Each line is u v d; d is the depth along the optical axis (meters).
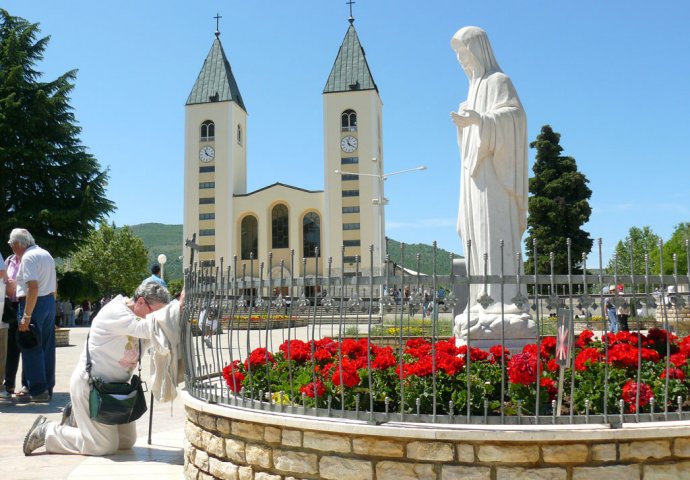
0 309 9.50
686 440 4.46
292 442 4.91
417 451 4.49
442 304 5.03
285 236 79.00
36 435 6.75
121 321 6.57
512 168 8.97
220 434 5.50
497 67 9.61
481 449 4.40
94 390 6.54
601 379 5.41
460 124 8.78
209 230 79.31
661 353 7.09
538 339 4.83
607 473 4.35
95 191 41.19
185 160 80.56
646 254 5.04
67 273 41.44
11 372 10.19
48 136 40.59
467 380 4.85
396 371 5.36
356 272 5.14
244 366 6.22
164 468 6.30
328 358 6.37
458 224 9.61
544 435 4.32
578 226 44.34
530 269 44.03
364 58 79.81
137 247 79.19
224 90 81.44
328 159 77.25
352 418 4.92
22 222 38.50
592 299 4.93
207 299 6.22
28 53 41.91
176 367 6.69
